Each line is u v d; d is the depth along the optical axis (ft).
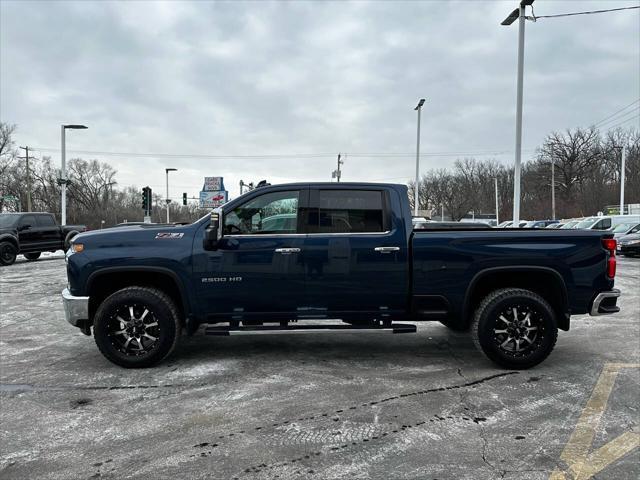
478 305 17.10
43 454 10.75
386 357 18.16
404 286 16.56
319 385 15.06
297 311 16.69
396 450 10.84
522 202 257.96
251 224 16.75
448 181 310.86
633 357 18.07
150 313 16.51
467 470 9.97
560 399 13.83
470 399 13.85
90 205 279.90
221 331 16.42
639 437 11.39
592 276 16.44
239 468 10.12
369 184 16.96
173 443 11.25
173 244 16.40
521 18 55.72
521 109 57.52
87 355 18.60
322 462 10.34
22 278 43.50
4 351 19.24
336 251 16.40
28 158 184.65
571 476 9.72
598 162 226.58
